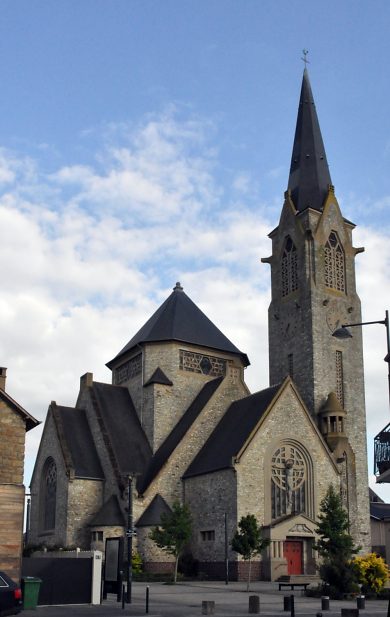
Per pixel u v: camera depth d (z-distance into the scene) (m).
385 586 44.16
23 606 30.94
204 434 62.12
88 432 65.38
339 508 50.09
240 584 49.44
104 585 36.66
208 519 55.53
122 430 64.56
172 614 29.47
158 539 51.28
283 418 57.44
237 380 66.00
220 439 59.56
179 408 66.06
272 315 74.75
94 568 34.25
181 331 68.75
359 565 42.56
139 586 47.41
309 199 76.00
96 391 67.69
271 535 52.41
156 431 64.19
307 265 71.50
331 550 46.28
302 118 81.12
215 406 63.62
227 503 53.59
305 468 57.75
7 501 35.28
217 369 69.81
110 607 32.28
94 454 63.12
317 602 37.31
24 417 37.09
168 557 55.09
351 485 64.06
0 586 26.44
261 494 54.09
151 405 65.31
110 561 36.94
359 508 66.00
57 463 63.12
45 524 64.56
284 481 56.09
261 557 52.44
